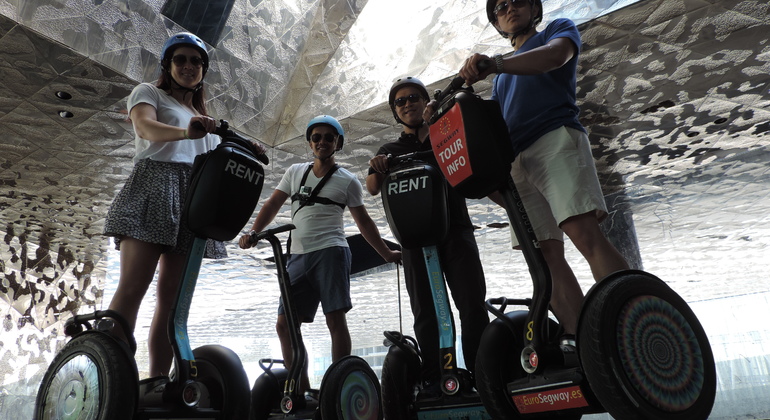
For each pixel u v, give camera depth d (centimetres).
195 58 197
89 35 364
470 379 167
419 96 233
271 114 485
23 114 450
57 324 756
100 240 730
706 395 112
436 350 190
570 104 170
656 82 463
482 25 391
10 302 705
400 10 429
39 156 520
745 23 383
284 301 201
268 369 222
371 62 445
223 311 1104
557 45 154
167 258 179
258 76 457
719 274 1027
